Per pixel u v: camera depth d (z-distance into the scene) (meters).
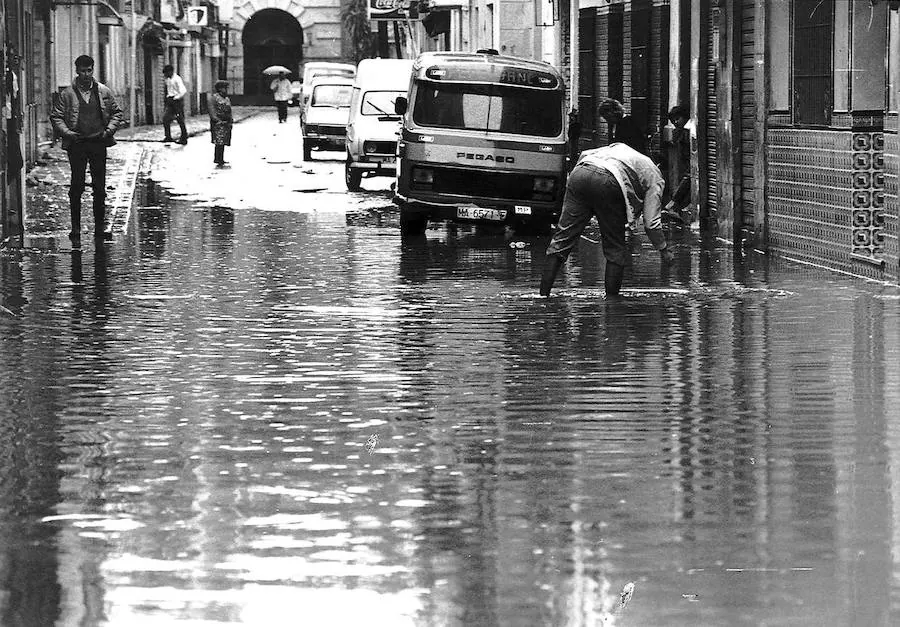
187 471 18.14
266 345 27.31
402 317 30.83
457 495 17.03
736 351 26.61
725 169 48.41
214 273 38.47
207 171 84.44
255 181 76.94
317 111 95.62
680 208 54.47
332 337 28.23
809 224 42.34
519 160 49.34
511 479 17.75
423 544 15.17
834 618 13.09
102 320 30.34
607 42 71.19
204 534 15.52
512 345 27.30
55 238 47.06
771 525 15.85
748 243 46.78
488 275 38.47
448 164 49.16
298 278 37.56
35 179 72.12
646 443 19.61
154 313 31.34
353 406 21.94
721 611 13.23
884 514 16.27
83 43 116.00
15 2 47.78
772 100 44.94
